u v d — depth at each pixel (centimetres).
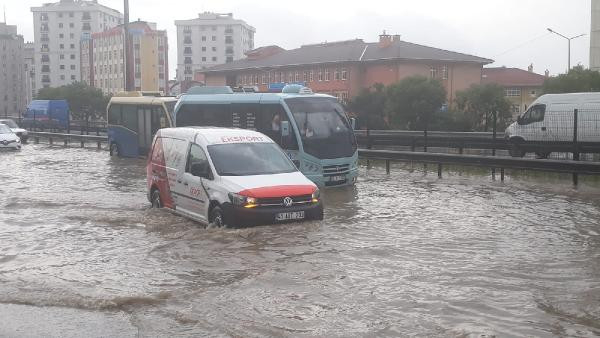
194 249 872
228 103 1833
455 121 4059
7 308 645
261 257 820
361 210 1214
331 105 1666
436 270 750
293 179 1022
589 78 3850
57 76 12938
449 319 576
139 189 1591
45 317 614
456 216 1132
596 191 1448
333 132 1616
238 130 1153
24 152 3009
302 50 7719
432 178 1786
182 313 612
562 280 704
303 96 1658
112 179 1831
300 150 1580
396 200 1349
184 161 1102
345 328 560
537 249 860
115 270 780
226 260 810
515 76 8075
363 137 2438
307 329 560
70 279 743
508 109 4169
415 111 4328
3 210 1252
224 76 8094
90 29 12788
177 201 1121
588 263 781
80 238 976
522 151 1908
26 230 1045
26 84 13588
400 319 579
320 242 901
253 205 947
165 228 1034
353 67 6475
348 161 1619
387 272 743
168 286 706
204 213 1024
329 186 1592
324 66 6762
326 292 666
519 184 1598
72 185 1678
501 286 682
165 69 10906
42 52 12875
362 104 4919
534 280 705
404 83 4453
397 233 977
